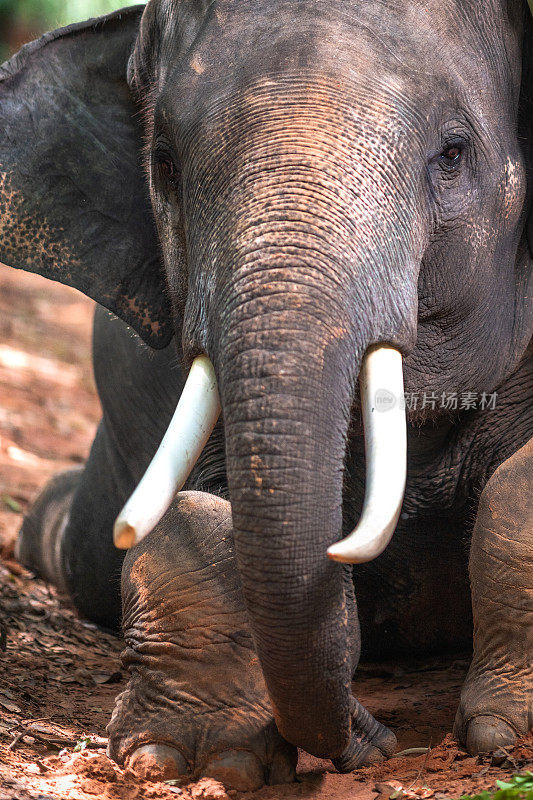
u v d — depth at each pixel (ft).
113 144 29.40
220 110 20.98
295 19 21.56
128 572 23.21
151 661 22.16
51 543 44.98
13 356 84.99
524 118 25.02
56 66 29.84
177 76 22.54
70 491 45.73
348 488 27.89
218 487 27.35
